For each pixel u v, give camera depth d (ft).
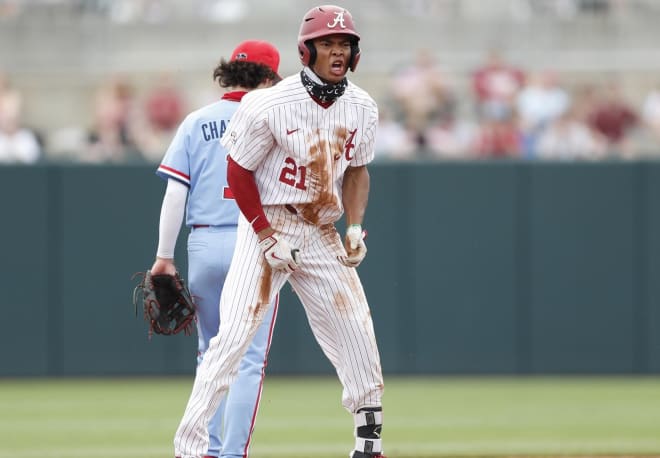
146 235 122.62
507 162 123.85
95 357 123.54
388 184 123.24
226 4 189.16
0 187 122.01
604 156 130.31
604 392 117.50
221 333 58.95
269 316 65.51
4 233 122.11
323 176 58.13
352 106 58.23
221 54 178.09
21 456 84.64
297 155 57.62
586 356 124.88
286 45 178.19
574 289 124.36
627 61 176.35
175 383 123.54
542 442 90.07
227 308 59.11
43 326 123.03
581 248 124.16
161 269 67.26
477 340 124.26
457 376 124.77
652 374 125.08
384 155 140.77
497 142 150.20
